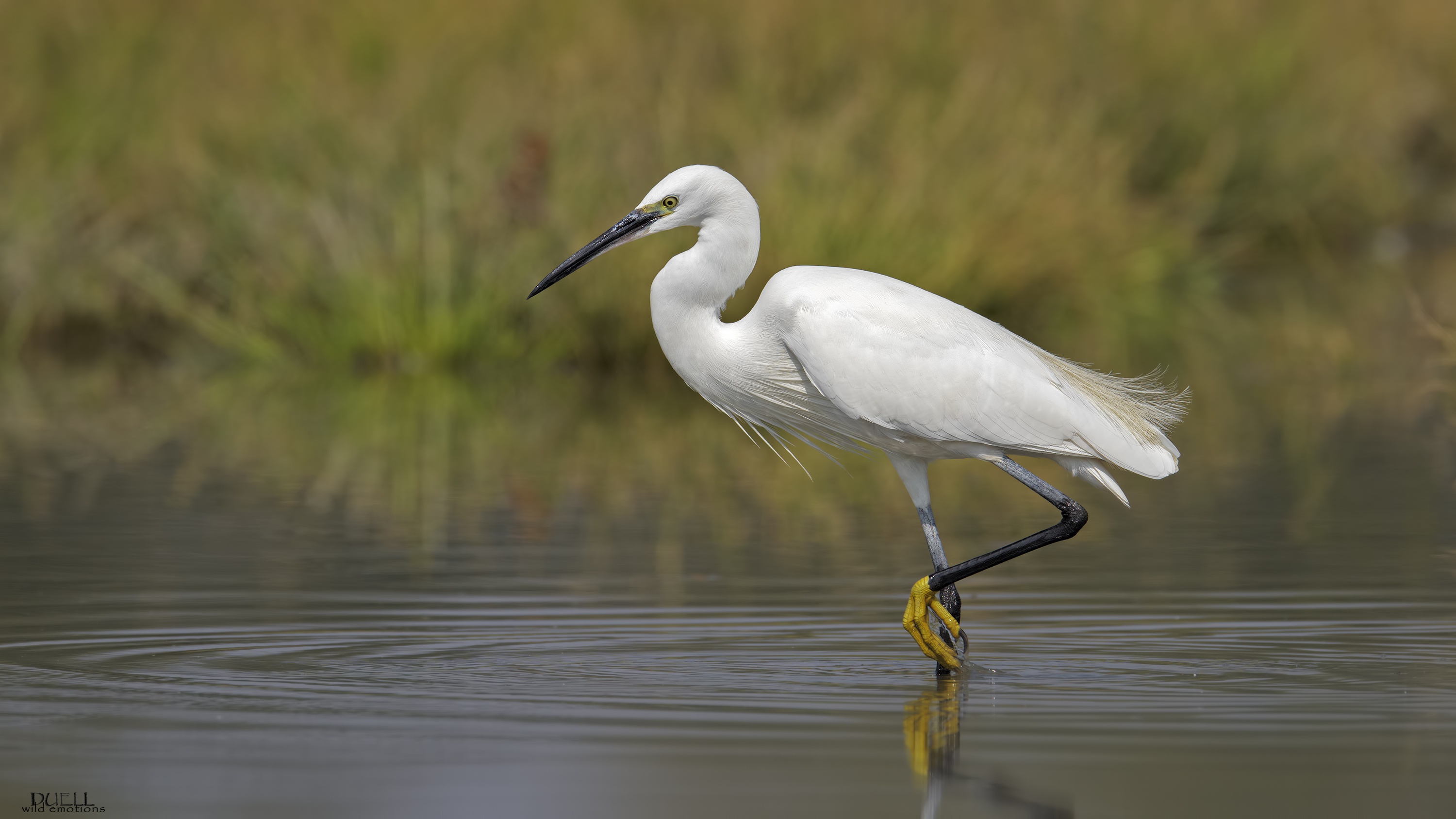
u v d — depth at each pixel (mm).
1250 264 28406
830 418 9539
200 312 21938
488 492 13516
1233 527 11734
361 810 6098
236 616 9312
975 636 8992
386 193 21406
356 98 23312
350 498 13203
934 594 8570
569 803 6168
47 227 22078
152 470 14383
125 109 24375
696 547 11383
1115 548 11133
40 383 19688
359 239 21094
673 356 9531
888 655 8633
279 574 10406
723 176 9375
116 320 22547
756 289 20000
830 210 20984
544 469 14664
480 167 21609
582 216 20781
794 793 6293
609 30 25516
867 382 8992
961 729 7199
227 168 22828
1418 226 31234
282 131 22828
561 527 12086
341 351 21094
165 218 22547
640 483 14023
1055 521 12344
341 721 7293
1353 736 7047
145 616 9273
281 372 20625
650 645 8766
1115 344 20891
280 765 6617
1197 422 16297
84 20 25250
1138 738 7031
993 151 24141
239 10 26328
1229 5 29828
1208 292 25703
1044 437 8953
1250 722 7273
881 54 26219
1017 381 8930
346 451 15461
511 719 7336
